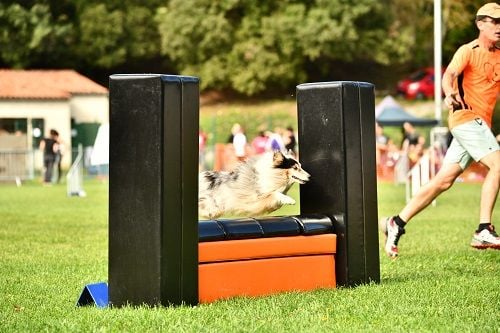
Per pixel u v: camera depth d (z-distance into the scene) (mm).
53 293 8359
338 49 60906
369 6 59875
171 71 66750
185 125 7012
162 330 6289
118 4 63844
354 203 8078
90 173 37438
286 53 60781
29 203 23516
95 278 9375
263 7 61406
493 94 9406
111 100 7039
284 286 7766
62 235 14375
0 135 42719
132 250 7035
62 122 49344
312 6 61125
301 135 8266
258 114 55094
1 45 61875
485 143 9273
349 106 8023
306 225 7840
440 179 9422
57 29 61469
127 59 67062
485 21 9219
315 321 6602
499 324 6473
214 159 37656
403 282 8453
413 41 62156
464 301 7398
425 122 36750
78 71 65875
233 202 8984
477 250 11391
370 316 6766
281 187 8938
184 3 61062
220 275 7406
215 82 63188
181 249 7055
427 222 16203
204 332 6203
